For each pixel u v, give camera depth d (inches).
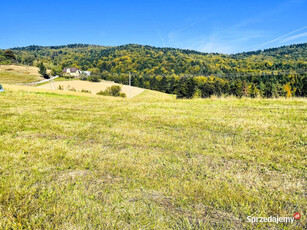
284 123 272.8
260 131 240.8
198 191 115.9
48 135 224.4
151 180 127.2
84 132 238.4
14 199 103.5
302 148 180.4
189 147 190.2
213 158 164.4
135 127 268.4
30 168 139.9
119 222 90.7
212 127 266.1
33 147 179.3
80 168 141.9
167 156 166.9
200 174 136.2
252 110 390.9
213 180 127.8
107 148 185.3
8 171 133.8
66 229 86.6
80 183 121.5
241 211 99.2
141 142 204.1
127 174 134.5
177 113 380.8
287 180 128.6
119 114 378.3
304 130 234.8
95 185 120.0
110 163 149.6
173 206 103.2
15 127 252.4
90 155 165.0
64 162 150.6
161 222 91.4
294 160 156.9
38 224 88.4
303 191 116.8
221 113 369.4
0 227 85.9
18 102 547.8
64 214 94.7
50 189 114.0
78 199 106.0
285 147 184.7
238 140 209.9
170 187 119.3
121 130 248.8
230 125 272.1
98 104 568.7
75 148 181.3
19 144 185.6
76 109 447.2
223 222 92.4
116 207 101.1
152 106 496.1
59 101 647.8
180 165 149.9
